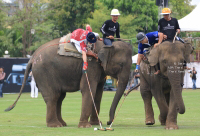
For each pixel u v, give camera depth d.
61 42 27.73
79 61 27.03
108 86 87.56
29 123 30.06
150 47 27.11
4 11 106.56
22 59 80.62
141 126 27.73
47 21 109.25
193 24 67.94
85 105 26.73
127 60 26.64
